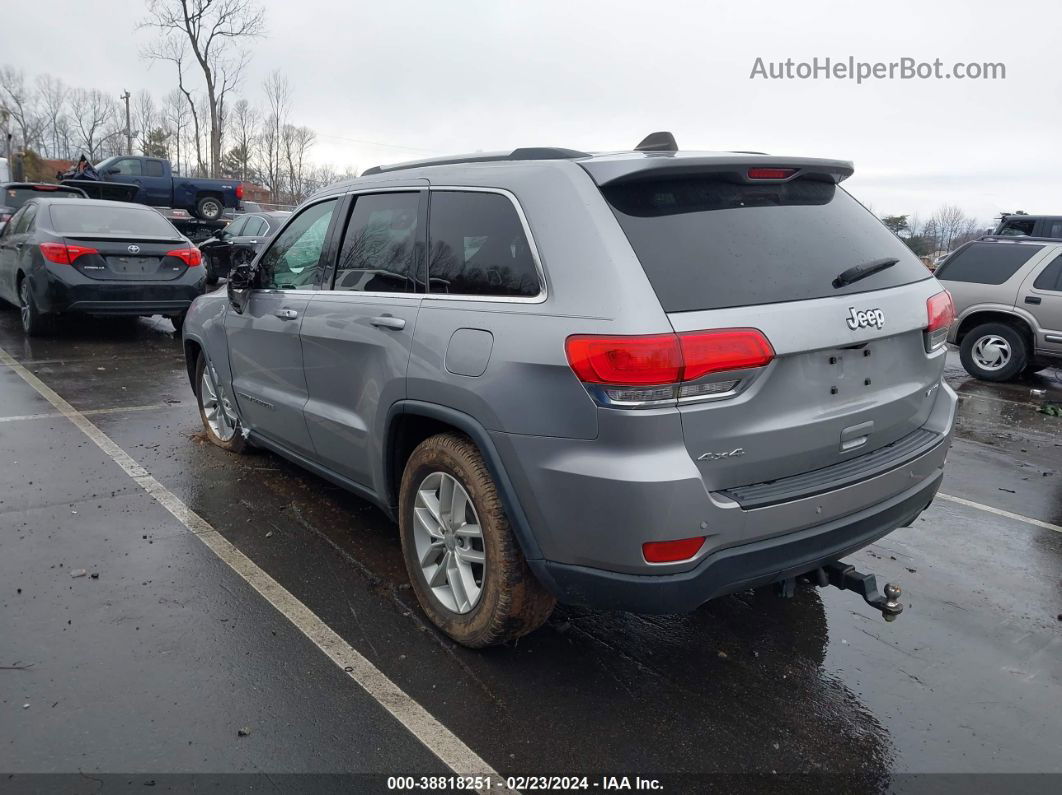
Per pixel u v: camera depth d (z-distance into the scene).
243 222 16.23
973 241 10.34
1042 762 2.75
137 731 2.69
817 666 3.28
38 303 9.33
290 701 2.88
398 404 3.29
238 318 4.82
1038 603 3.93
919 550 4.55
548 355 2.65
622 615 3.61
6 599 3.49
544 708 2.91
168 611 3.45
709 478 2.60
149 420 6.38
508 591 2.95
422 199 3.47
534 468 2.72
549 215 2.83
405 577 3.85
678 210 2.79
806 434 2.77
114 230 9.78
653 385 2.47
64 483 4.90
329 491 4.90
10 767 2.50
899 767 2.70
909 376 3.20
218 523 4.39
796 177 3.12
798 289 2.79
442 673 3.09
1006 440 7.14
